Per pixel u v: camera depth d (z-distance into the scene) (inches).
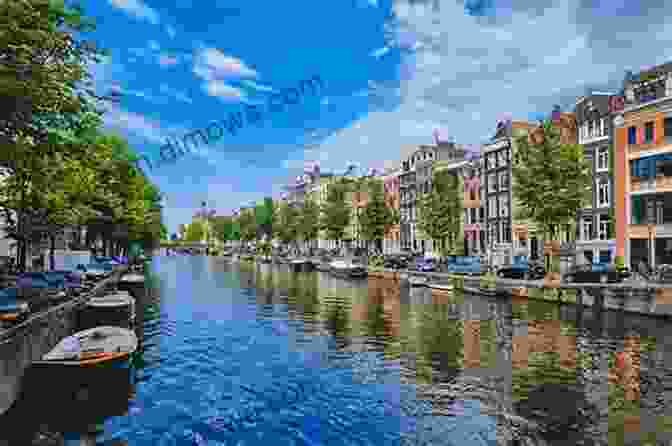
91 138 577.6
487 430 448.1
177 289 1674.5
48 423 469.7
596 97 1694.1
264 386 580.1
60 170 897.5
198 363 680.4
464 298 1352.1
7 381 474.9
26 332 540.7
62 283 980.6
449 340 809.5
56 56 448.8
